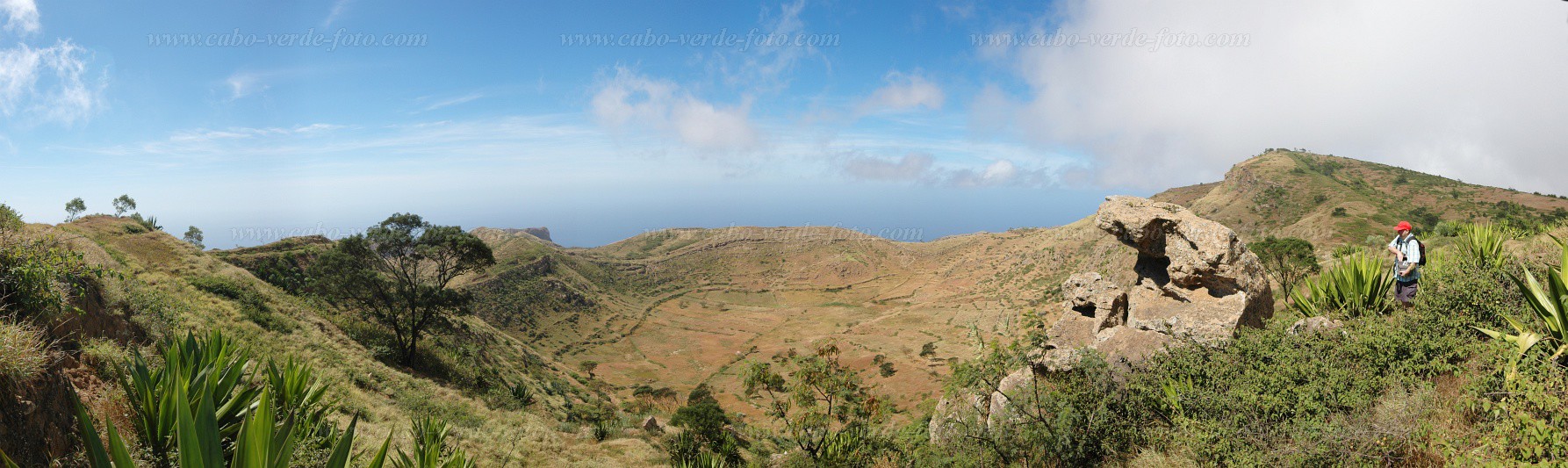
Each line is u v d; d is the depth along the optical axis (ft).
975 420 28.76
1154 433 21.76
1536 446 12.16
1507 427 12.94
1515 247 34.88
